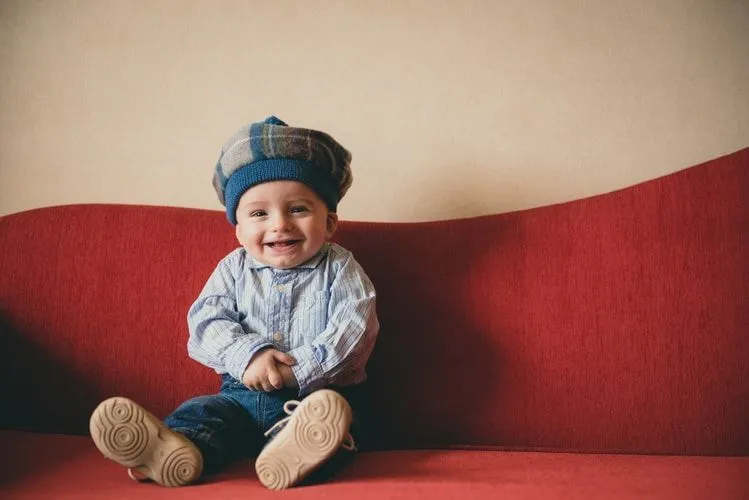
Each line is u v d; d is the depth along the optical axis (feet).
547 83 4.70
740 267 3.65
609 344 3.70
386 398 3.86
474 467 3.29
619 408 3.64
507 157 4.71
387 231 4.19
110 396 3.93
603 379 3.68
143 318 4.00
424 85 4.76
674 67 4.61
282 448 2.85
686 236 3.76
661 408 3.60
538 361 3.76
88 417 3.92
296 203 3.73
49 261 4.08
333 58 4.81
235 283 3.91
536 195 4.69
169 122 4.88
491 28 4.74
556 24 4.70
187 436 3.05
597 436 3.65
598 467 3.27
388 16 4.78
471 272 3.97
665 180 3.92
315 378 3.47
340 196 4.06
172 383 3.94
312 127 4.81
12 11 4.89
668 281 3.71
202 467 2.92
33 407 3.92
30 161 4.90
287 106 4.83
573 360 3.73
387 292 4.02
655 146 4.62
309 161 3.75
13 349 3.96
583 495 2.72
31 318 4.00
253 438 3.55
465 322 3.89
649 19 4.64
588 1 4.68
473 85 4.74
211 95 4.85
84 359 3.96
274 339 3.77
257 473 2.87
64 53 4.89
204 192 4.85
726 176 3.82
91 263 4.08
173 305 4.02
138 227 4.17
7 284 4.04
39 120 4.90
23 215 4.23
